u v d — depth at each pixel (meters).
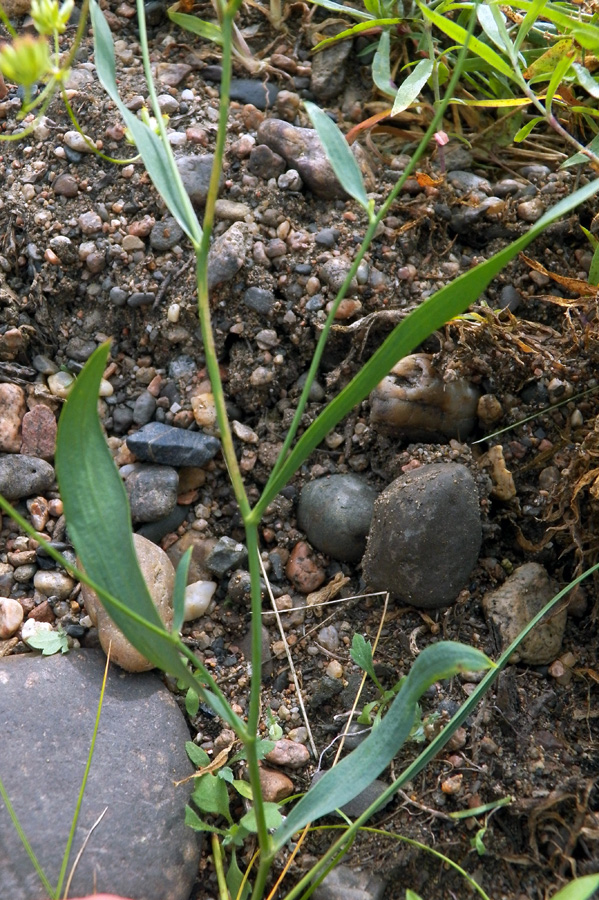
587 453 0.44
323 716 0.43
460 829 0.41
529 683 0.43
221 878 0.40
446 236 0.49
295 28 0.52
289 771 0.42
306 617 0.45
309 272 0.47
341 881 0.40
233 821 0.42
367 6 0.51
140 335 0.48
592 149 0.46
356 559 0.46
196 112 0.50
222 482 0.47
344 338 0.47
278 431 0.47
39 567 0.45
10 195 0.49
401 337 0.34
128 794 0.40
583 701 0.43
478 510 0.44
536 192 0.49
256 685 0.36
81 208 0.48
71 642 0.44
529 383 0.46
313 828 0.40
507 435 0.46
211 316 0.47
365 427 0.47
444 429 0.46
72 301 0.48
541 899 0.40
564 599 0.44
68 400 0.35
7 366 0.48
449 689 0.43
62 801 0.40
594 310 0.45
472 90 0.51
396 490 0.44
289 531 0.46
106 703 0.42
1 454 0.47
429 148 0.50
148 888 0.39
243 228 0.47
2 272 0.48
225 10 0.35
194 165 0.48
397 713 0.36
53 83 0.35
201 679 0.44
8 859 0.39
